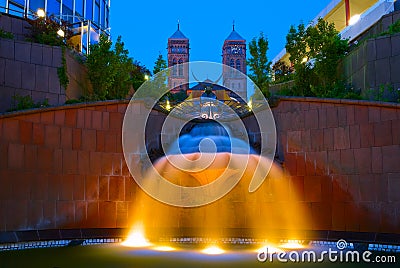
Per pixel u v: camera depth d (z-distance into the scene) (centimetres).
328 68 1636
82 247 1156
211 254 1037
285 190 1302
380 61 1423
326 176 1239
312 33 1834
